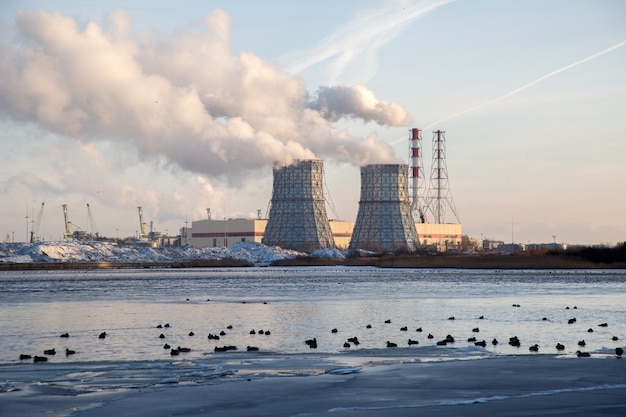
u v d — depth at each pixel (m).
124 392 37.84
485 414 32.81
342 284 154.88
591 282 154.38
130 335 63.75
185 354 52.06
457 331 64.94
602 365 44.81
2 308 94.19
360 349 53.78
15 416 33.12
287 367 45.47
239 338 60.97
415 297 109.56
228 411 33.72
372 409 33.88
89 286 156.38
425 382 39.81
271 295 118.00
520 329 66.12
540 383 39.41
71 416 33.09
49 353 52.28
